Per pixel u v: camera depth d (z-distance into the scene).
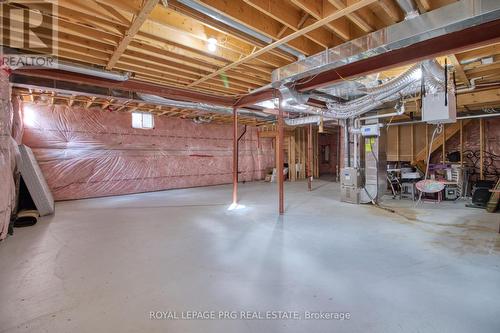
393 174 7.18
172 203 6.20
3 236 3.42
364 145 6.10
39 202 4.89
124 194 7.64
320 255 2.93
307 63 3.18
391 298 2.05
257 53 3.08
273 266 2.66
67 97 5.76
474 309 1.90
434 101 3.45
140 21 2.38
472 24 2.09
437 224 4.15
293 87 3.92
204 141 9.62
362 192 5.87
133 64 3.60
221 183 10.09
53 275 2.48
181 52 3.16
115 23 2.60
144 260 2.84
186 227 4.12
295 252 3.03
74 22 2.52
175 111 7.65
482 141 7.11
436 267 2.59
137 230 3.97
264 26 2.62
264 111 6.69
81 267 2.66
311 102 4.92
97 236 3.68
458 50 2.50
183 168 9.02
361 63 3.23
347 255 2.92
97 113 7.26
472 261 2.72
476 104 5.73
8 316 1.85
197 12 2.39
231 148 10.43
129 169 7.79
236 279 2.40
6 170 3.49
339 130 10.59
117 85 4.05
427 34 2.24
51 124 6.56
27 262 2.78
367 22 2.52
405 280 2.34
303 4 2.18
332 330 1.70
